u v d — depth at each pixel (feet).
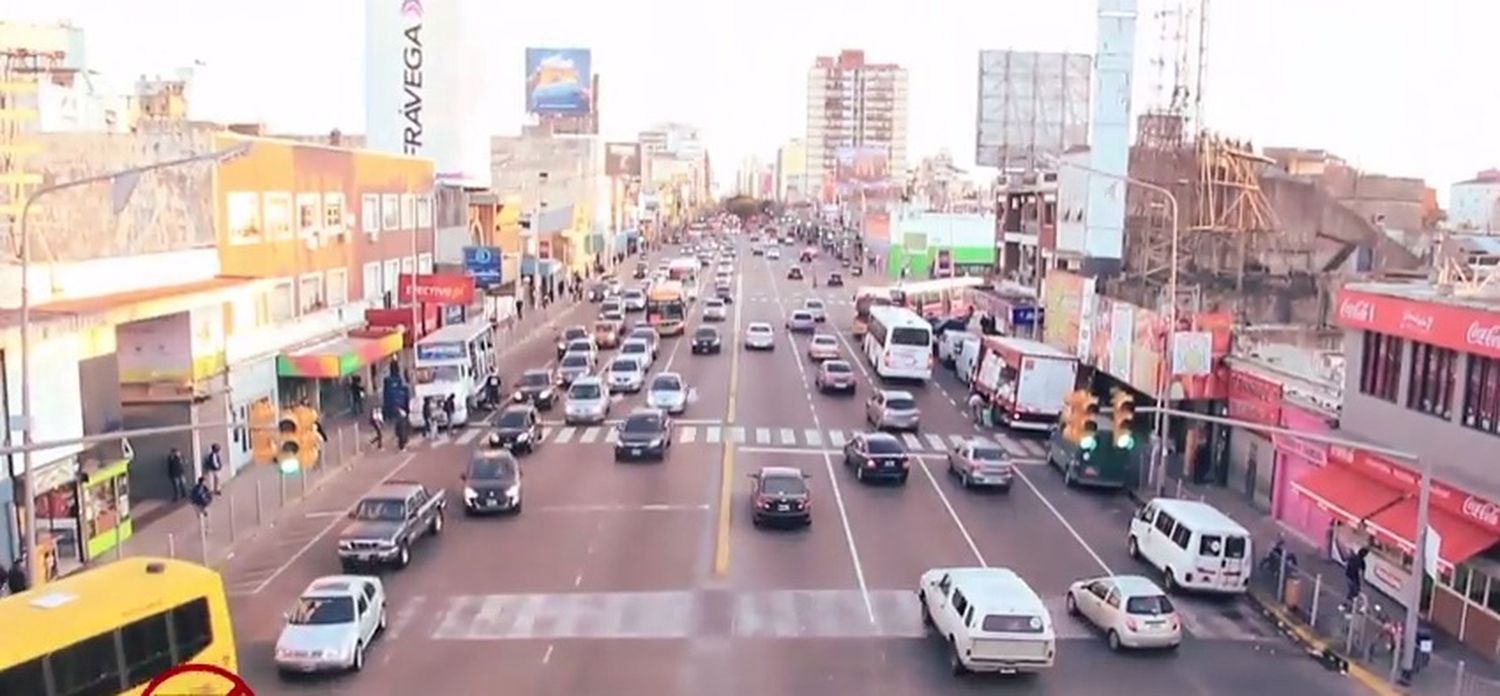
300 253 160.15
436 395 158.30
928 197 566.36
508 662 76.48
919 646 80.38
